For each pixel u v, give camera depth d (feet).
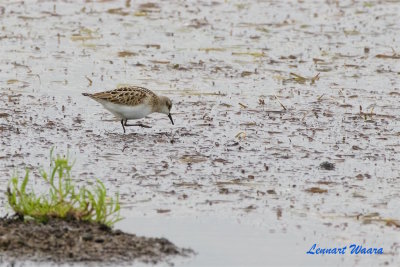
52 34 89.15
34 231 41.63
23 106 66.80
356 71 79.77
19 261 39.01
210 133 61.98
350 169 54.39
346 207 47.93
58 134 60.29
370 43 89.51
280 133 62.18
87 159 55.01
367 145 59.62
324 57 84.28
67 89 72.02
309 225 45.47
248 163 55.16
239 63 81.76
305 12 101.86
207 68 79.77
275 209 47.39
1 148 56.54
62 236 41.32
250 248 42.60
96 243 41.01
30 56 81.20
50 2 102.47
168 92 72.18
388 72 79.56
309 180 52.13
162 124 64.23
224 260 41.01
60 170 44.96
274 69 80.12
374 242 43.68
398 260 41.88
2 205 46.11
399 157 57.00
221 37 90.48
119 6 101.91
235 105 69.36
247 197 49.03
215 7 103.19
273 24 96.12
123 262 39.60
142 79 75.61
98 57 81.97
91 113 66.23
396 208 47.91
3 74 75.36
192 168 53.83
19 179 50.57
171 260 40.55
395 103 70.38
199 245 42.50
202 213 46.50
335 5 105.50
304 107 69.05
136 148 57.77
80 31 90.63
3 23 92.38
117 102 61.36
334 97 71.97
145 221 45.11
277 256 41.91
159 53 84.17
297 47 87.56
